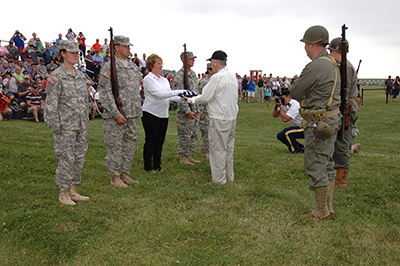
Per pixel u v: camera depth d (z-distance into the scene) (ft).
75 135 12.78
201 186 15.19
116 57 14.99
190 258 9.45
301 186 15.38
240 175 17.06
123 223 11.43
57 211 12.04
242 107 65.98
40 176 16.10
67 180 12.64
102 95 14.39
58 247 10.01
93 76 59.06
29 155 19.25
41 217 11.54
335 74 10.81
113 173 15.02
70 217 11.66
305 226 11.19
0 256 9.51
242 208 12.73
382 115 50.49
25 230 10.75
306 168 11.56
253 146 25.66
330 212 11.76
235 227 11.16
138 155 21.04
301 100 11.38
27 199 13.12
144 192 14.51
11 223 11.16
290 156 21.39
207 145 21.76
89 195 13.87
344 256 9.56
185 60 18.80
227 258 9.43
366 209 12.67
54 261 9.42
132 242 10.25
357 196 13.99
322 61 10.79
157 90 16.48
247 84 76.84
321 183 11.19
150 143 17.44
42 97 37.81
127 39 14.67
